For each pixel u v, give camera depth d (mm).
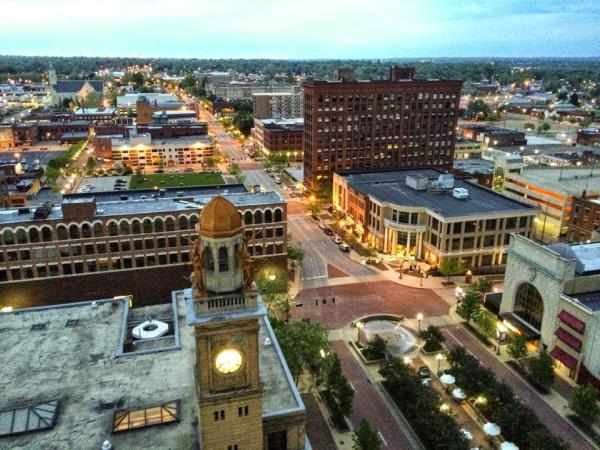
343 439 60031
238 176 190375
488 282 93938
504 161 161875
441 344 80625
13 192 150250
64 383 48031
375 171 157125
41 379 48625
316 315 91062
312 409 65375
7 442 40406
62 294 95312
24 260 92000
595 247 79688
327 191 163875
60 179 189000
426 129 171500
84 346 54688
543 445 52969
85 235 93625
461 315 86062
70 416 43500
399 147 171125
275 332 65688
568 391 69250
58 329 58344
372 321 87875
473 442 58938
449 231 108125
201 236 34875
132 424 42156
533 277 78500
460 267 104125
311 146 165000
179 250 99062
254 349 37469
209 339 36188
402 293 100375
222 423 38562
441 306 94625
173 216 96812
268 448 44031
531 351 78688
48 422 42219
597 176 145875
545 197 133125
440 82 167375
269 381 47594
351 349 79750
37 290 93812
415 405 61219
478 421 62688
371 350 76750
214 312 35656
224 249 35250
